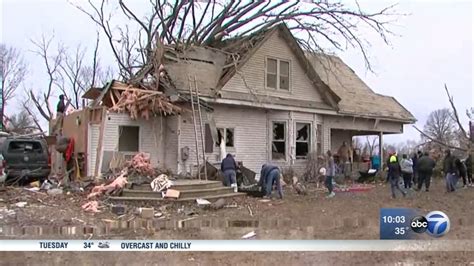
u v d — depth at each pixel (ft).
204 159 56.08
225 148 62.90
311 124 73.05
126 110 55.36
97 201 40.34
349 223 32.78
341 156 78.89
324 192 56.59
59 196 42.78
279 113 69.51
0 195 42.01
